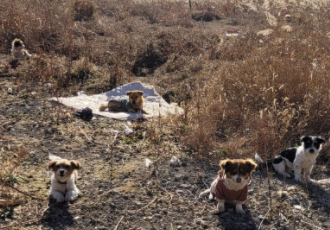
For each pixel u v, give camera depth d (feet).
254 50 16.92
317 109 13.16
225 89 14.65
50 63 18.15
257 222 8.90
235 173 8.50
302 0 20.97
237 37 23.41
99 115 14.30
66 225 8.57
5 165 10.61
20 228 8.38
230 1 36.14
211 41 24.84
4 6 23.66
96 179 10.27
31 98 15.43
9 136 12.35
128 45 22.95
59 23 23.65
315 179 10.94
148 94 16.84
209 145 12.01
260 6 24.39
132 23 29.63
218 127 13.23
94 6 31.83
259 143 11.95
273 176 10.91
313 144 10.21
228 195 8.86
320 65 14.55
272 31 18.72
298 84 13.69
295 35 18.12
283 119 12.14
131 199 9.54
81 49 22.06
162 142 12.37
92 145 12.12
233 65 15.85
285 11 22.24
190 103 14.60
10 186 9.21
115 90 16.76
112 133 12.91
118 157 11.48
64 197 9.36
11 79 17.13
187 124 13.26
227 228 8.66
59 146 11.97
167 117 13.87
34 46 21.47
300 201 9.71
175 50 22.79
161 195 9.77
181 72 19.61
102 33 27.17
